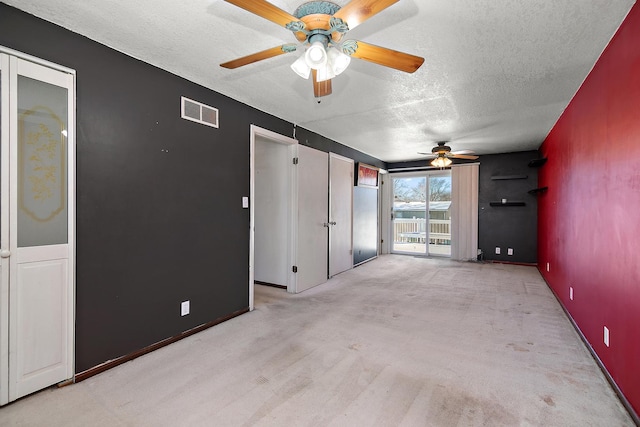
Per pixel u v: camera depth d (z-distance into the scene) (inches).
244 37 81.4
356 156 232.7
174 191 103.4
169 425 63.0
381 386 76.6
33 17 71.7
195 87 110.4
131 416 65.5
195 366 86.4
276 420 64.4
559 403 70.1
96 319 83.0
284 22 59.9
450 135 186.1
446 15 71.0
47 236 73.9
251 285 134.4
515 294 156.6
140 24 75.5
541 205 206.5
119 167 88.1
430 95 121.2
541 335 106.7
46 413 66.2
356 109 138.6
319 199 179.9
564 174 137.0
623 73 73.7
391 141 203.2
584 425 63.1
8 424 62.7
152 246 96.8
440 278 192.4
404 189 292.0
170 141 102.0
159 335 98.7
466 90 116.1
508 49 86.2
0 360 67.1
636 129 66.7
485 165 249.4
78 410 67.4
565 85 110.6
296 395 72.9
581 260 107.4
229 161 124.6
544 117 148.6
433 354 93.1
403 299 148.7
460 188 257.0
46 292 73.7
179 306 105.0
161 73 99.2
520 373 82.6
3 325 67.5
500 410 67.6
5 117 67.6
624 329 70.9
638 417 62.4
